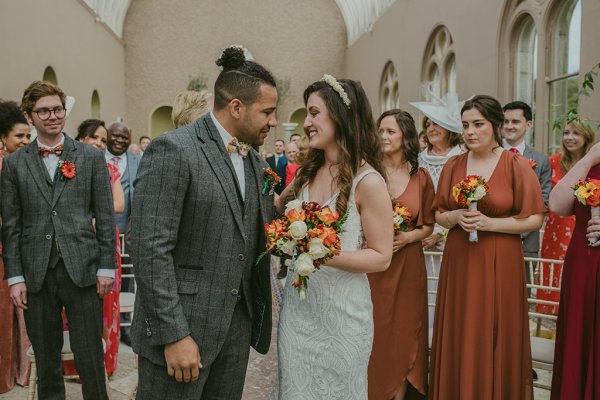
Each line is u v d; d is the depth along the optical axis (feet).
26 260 9.68
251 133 6.77
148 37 67.97
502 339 9.53
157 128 69.31
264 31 69.82
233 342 6.93
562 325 9.40
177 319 6.21
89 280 9.75
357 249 7.32
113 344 12.95
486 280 9.53
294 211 6.48
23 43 33.76
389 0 52.24
